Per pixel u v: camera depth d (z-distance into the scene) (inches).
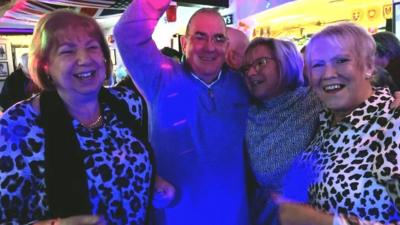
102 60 46.9
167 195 56.6
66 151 43.1
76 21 45.1
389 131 43.3
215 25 66.2
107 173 45.2
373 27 145.3
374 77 56.2
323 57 50.1
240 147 68.3
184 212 66.0
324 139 52.3
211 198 65.8
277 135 64.4
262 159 65.5
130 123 51.1
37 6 177.9
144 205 49.8
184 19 225.1
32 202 42.3
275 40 68.6
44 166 41.9
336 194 45.8
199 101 66.8
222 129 67.1
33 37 45.4
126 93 53.8
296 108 64.7
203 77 67.4
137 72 65.3
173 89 66.5
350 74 48.6
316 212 45.5
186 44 68.3
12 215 40.9
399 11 132.3
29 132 42.1
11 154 40.5
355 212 44.1
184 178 65.8
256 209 69.0
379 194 42.8
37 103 44.5
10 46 265.0
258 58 67.7
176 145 66.4
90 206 43.8
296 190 54.2
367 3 145.8
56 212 41.9
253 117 67.5
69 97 45.7
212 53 65.4
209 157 66.0
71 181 42.7
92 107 47.8
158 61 66.2
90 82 45.3
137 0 60.5
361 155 45.4
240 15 189.0
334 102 50.3
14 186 40.6
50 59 44.3
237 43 78.2
